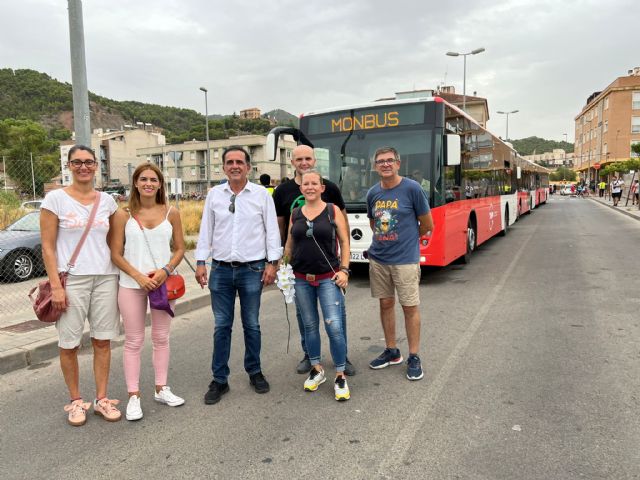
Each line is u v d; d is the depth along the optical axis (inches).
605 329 206.4
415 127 307.3
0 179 576.1
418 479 104.8
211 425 134.5
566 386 150.5
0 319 243.8
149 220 142.7
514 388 150.5
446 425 128.6
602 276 319.6
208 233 154.2
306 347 169.3
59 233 133.9
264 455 117.3
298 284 155.3
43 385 170.2
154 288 140.4
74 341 137.6
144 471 112.3
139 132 3622.0
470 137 395.5
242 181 152.9
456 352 185.3
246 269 152.4
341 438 124.2
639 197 949.8
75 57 272.8
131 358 142.9
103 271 137.5
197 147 3115.2
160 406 148.5
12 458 120.3
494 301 263.9
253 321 156.4
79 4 271.3
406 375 165.0
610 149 2374.5
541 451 114.2
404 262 161.9
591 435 120.7
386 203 164.2
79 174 133.7
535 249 466.3
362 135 318.7
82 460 118.3
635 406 135.6
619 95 2330.2
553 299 262.7
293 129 317.7
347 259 153.3
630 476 103.5
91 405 151.0
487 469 107.6
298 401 148.5
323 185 157.6
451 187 332.2
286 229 174.1
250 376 159.8
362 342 204.2
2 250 351.9
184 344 212.7
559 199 1936.5
